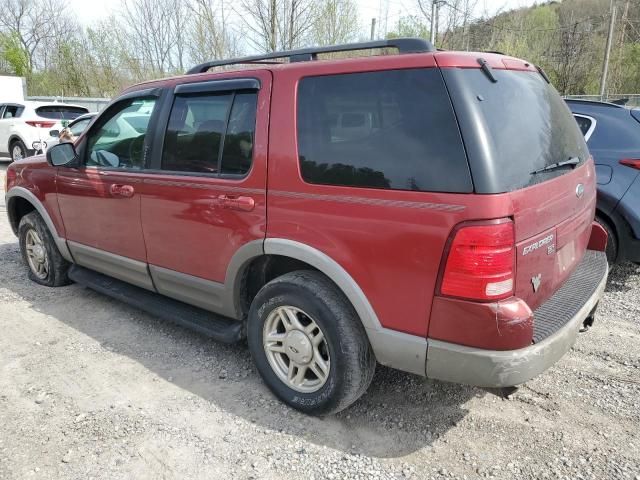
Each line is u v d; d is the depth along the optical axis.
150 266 3.81
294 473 2.59
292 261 3.15
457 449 2.76
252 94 3.10
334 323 2.74
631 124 4.96
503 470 2.61
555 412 3.07
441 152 2.36
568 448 2.76
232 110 3.19
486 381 2.38
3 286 5.09
